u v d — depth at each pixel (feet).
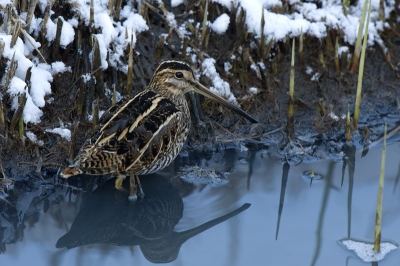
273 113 41.60
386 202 32.99
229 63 41.52
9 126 34.06
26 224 30.58
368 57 45.14
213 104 40.47
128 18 40.32
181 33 41.57
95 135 30.68
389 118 43.45
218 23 41.86
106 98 38.19
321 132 40.91
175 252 28.66
